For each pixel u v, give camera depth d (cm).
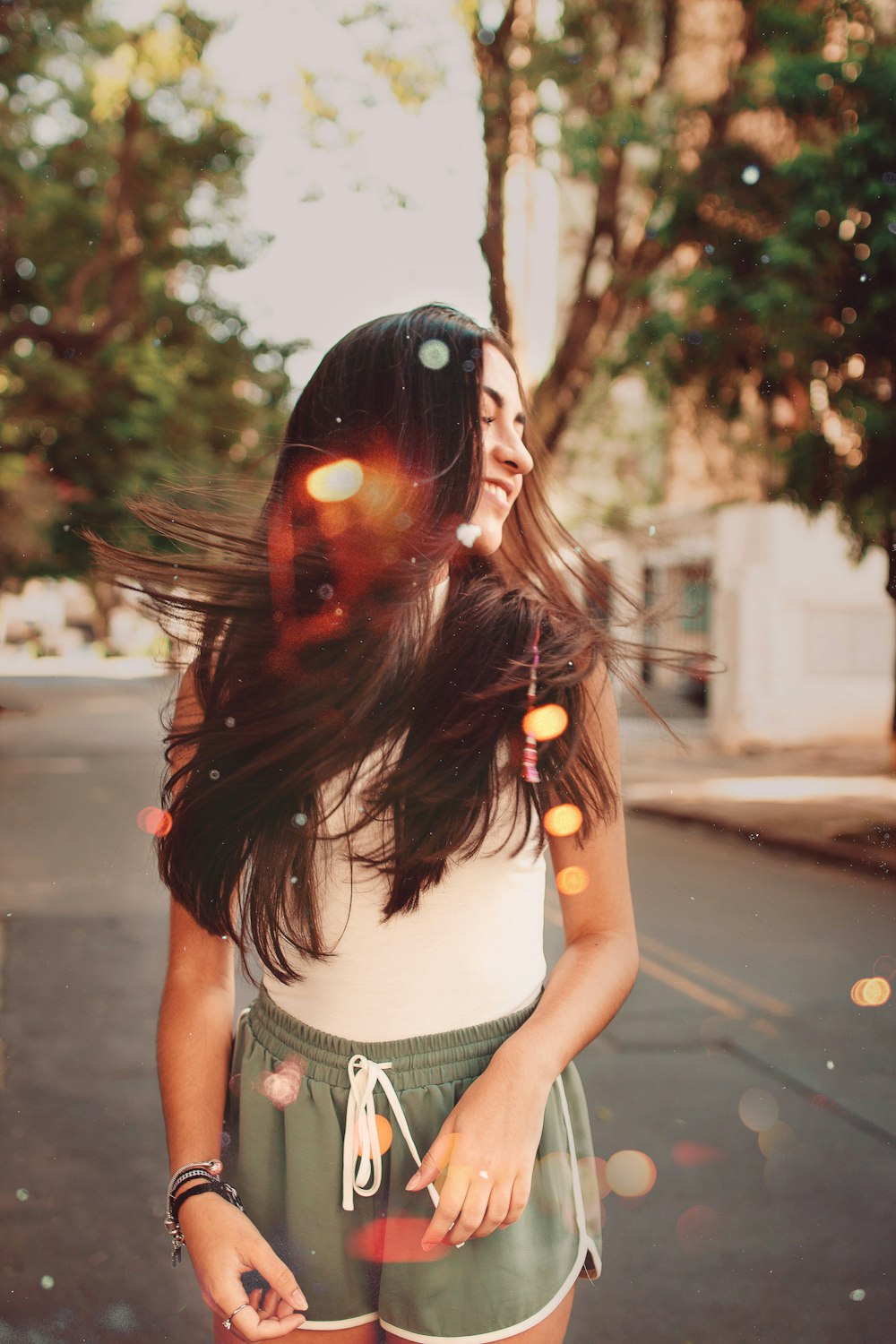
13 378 1634
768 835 942
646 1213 310
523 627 119
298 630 118
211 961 129
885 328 832
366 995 116
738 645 1666
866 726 1720
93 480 1703
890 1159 343
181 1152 116
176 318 1866
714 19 1153
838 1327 256
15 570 2128
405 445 119
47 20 1217
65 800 1236
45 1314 256
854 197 802
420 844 113
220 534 129
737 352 917
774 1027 468
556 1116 121
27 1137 352
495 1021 118
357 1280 117
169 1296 266
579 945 118
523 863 119
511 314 1174
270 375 1903
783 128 942
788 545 1689
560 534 150
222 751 118
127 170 1511
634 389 1756
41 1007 487
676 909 702
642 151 1274
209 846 120
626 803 1165
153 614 130
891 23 898
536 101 1118
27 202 1554
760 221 895
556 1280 116
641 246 1256
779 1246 293
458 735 113
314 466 121
